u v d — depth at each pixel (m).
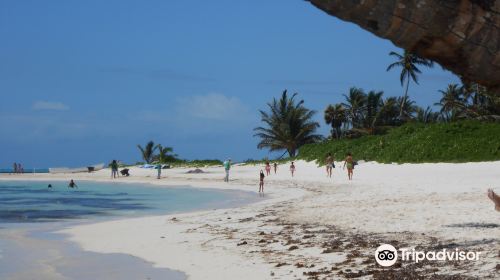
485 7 3.73
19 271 10.18
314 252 10.12
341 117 82.81
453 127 45.09
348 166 38.56
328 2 3.77
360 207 18.08
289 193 29.89
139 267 10.14
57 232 15.81
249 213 18.94
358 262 8.88
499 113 69.25
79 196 34.19
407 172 39.47
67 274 9.80
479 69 4.05
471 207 15.82
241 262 9.73
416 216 14.54
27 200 30.66
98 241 13.71
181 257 10.78
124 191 39.50
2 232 15.91
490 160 39.69
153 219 18.52
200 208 23.50
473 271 7.50
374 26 3.87
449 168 38.56
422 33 3.87
